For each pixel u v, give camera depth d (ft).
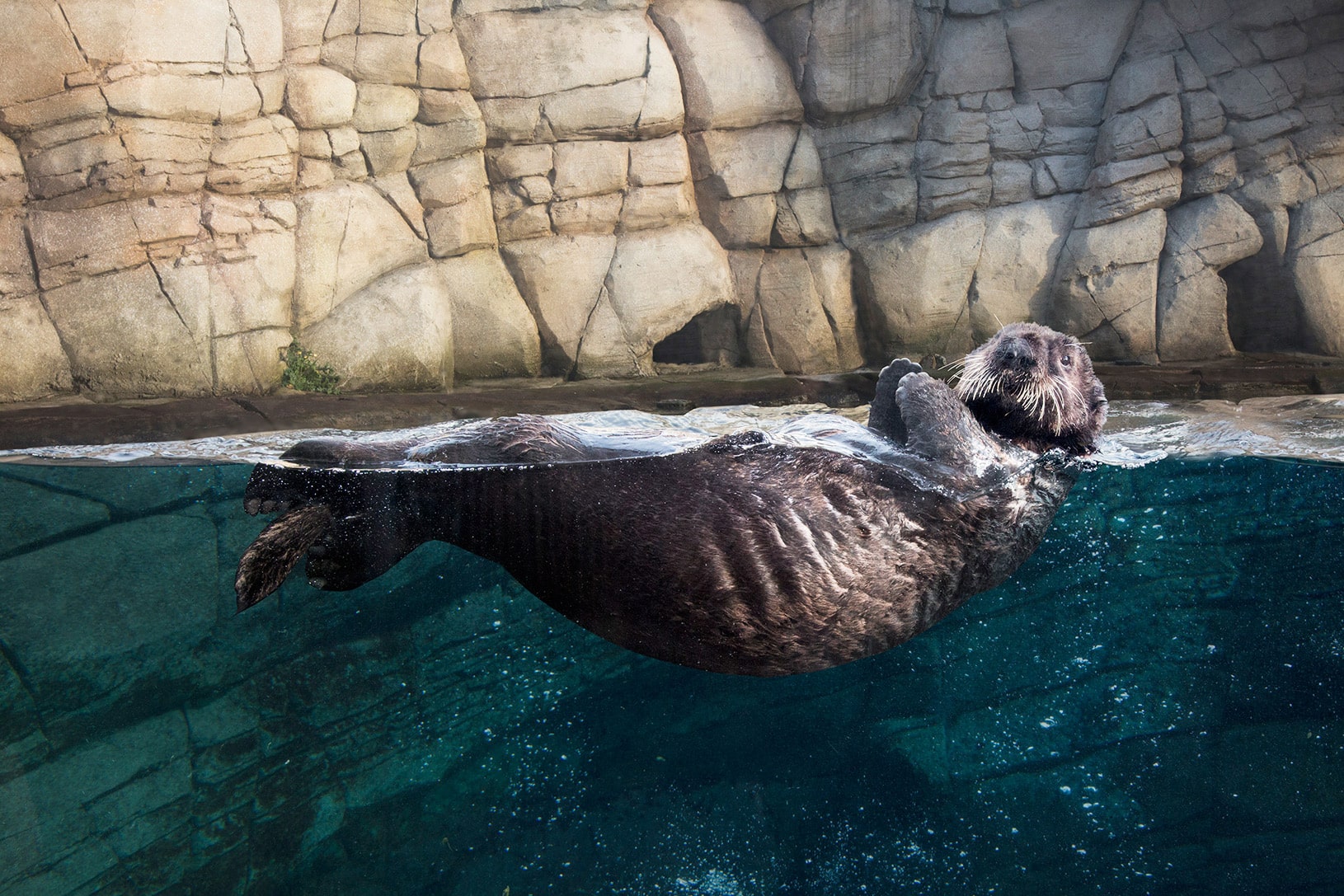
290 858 20.47
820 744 28.07
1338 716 24.48
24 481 16.98
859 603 9.74
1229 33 20.13
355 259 20.30
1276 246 20.27
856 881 21.80
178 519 20.20
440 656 27.40
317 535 9.64
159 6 19.58
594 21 19.80
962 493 10.36
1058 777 25.08
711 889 21.34
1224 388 19.36
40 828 17.33
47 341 19.34
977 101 19.84
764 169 19.90
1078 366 13.17
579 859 22.49
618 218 20.20
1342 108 20.47
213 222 20.03
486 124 20.06
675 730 28.89
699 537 8.88
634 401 17.54
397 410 18.15
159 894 17.99
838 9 19.22
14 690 18.51
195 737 20.81
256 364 19.71
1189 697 26.94
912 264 19.48
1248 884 20.11
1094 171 19.94
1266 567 30.12
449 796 24.26
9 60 19.13
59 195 19.75
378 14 19.90
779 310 20.04
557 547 9.16
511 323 20.01
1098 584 30.40
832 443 10.52
